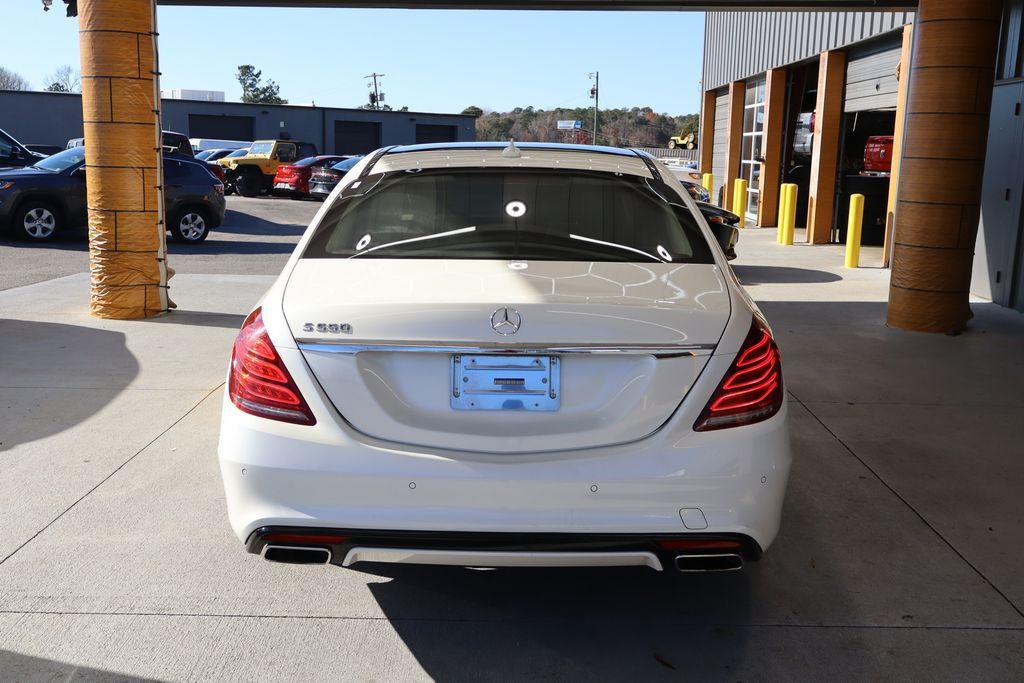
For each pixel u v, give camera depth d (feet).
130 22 23.40
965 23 23.08
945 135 23.86
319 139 152.97
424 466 7.95
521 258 9.43
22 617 9.45
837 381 19.58
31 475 13.33
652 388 8.10
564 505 7.95
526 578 10.59
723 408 8.16
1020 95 28.17
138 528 11.60
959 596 10.21
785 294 32.24
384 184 11.02
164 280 25.59
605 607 9.95
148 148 24.48
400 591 10.22
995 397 18.39
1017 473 14.06
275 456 8.07
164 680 8.47
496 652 9.04
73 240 46.65
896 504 12.80
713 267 9.60
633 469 7.97
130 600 9.85
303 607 9.82
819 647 9.16
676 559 8.14
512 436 8.07
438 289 8.47
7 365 19.70
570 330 8.00
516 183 11.02
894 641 9.28
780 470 8.36
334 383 8.09
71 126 130.93
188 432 15.35
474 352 8.05
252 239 51.80
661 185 11.30
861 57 48.14
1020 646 9.20
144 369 19.56
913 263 24.85
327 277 8.93
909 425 16.46
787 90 61.36
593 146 13.38
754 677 8.64
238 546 11.17
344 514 8.02
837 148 51.55
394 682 8.51
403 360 8.15
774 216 63.00
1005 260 29.19
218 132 148.15
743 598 10.16
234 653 8.92
